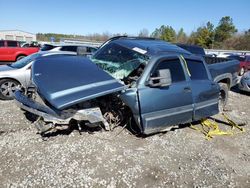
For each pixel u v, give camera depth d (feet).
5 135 13.55
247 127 18.53
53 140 13.32
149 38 18.72
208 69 17.78
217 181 11.40
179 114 15.14
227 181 11.49
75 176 10.65
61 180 10.32
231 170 12.41
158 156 12.92
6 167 10.80
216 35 194.39
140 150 13.26
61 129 13.33
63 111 12.24
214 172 12.06
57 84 12.14
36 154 11.95
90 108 12.98
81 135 14.06
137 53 14.99
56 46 38.45
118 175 11.02
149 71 13.73
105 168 11.41
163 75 13.28
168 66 14.66
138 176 11.11
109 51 16.60
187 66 15.81
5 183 9.84
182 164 12.46
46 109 12.10
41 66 13.71
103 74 13.35
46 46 39.73
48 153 12.11
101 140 13.75
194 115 16.08
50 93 11.63
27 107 12.67
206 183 11.17
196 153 13.70
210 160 13.11
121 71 14.61
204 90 16.28
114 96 14.06
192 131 16.61
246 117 20.90
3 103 19.33
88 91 11.94
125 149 13.19
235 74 23.11
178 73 15.10
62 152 12.29
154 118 13.98
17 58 52.24
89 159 11.95
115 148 13.16
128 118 14.94
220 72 20.94
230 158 13.58
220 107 21.83
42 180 10.21
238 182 11.51
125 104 13.60
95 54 17.29
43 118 12.27
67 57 15.31
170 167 12.09
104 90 12.19
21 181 10.03
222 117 20.22
